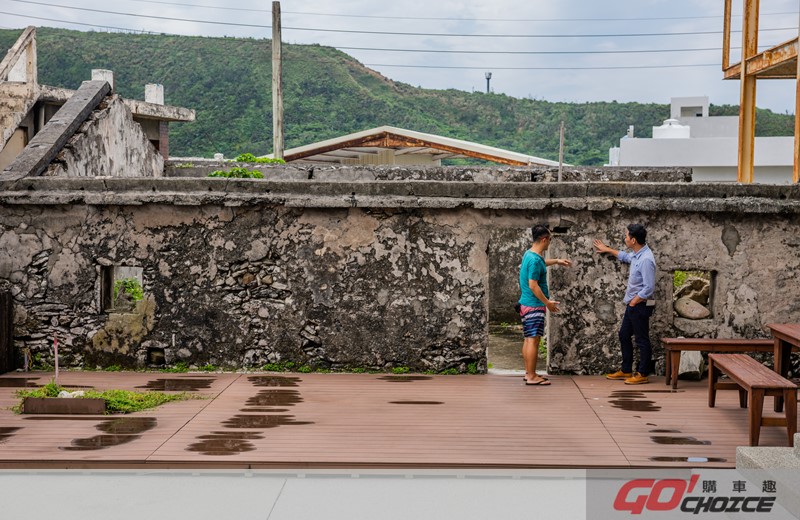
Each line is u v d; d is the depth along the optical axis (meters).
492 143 52.62
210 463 6.00
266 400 8.00
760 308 9.20
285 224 9.34
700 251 9.18
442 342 9.34
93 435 6.72
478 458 6.14
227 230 9.38
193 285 9.43
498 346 12.14
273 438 6.65
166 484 5.74
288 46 61.69
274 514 5.20
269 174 15.74
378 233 9.30
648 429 7.01
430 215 9.25
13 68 15.42
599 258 9.23
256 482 5.79
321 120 50.34
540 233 8.68
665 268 9.19
